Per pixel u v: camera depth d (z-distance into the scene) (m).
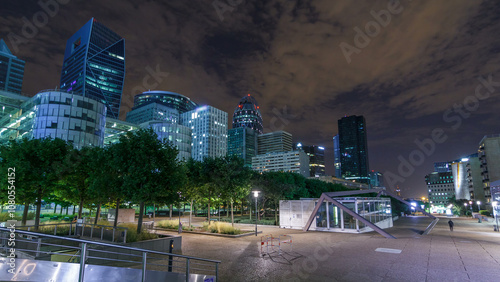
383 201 46.53
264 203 53.91
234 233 28.88
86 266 6.85
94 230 20.64
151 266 14.91
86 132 84.75
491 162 100.12
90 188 23.56
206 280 11.36
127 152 21.64
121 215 45.72
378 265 15.87
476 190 122.75
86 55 194.88
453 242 25.27
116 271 7.55
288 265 15.83
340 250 20.66
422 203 166.88
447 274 13.93
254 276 13.62
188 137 148.00
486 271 14.48
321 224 35.84
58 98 81.69
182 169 24.09
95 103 89.06
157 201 22.33
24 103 91.62
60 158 24.75
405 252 19.91
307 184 72.62
